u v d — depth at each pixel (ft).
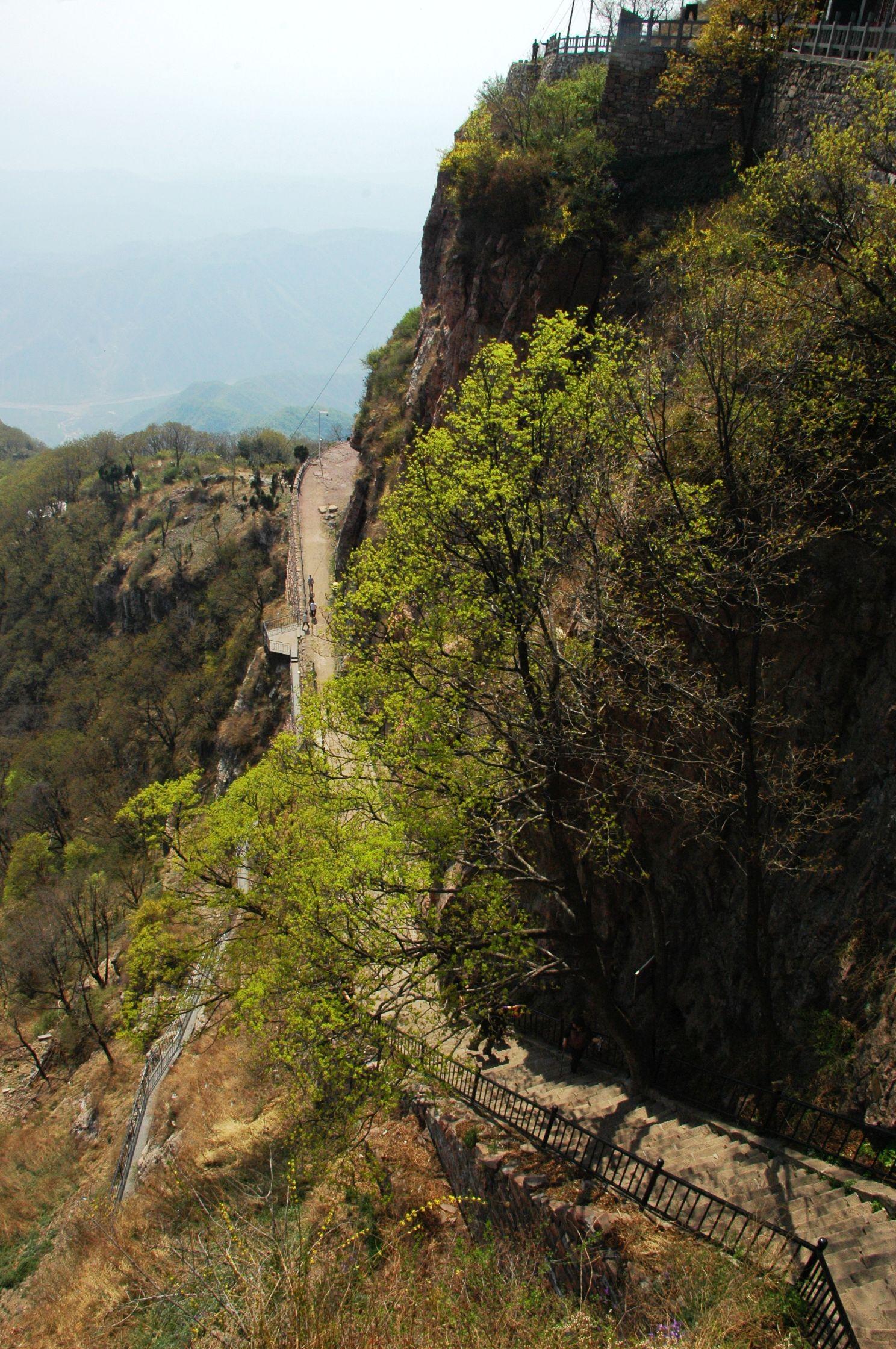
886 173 36.47
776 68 62.08
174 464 291.99
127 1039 50.98
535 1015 46.11
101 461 297.12
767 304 35.24
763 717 34.96
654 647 31.30
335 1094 39.04
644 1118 33.91
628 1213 26.84
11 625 258.37
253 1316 19.30
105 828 132.46
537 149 70.64
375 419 108.17
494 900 35.27
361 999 34.27
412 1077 37.42
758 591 29.94
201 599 206.49
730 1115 32.53
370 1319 20.17
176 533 234.99
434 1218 33.99
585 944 33.42
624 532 33.78
